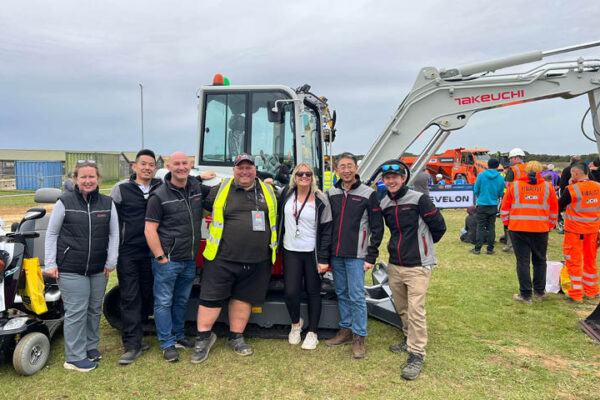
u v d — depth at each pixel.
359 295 3.29
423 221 3.14
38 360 3.14
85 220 3.05
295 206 3.41
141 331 3.44
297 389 2.85
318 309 3.56
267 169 4.11
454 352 3.39
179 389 2.86
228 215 3.26
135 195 3.33
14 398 2.74
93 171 3.04
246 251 3.25
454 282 5.46
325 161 5.48
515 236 4.62
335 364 3.22
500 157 18.88
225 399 2.73
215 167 4.24
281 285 3.92
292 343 3.62
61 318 3.77
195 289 4.06
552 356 3.31
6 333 2.91
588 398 2.70
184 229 3.23
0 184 26.23
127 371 3.13
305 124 4.51
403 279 3.22
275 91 4.11
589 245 4.61
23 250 3.21
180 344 3.56
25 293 3.22
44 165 25.48
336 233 3.31
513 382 2.91
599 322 3.88
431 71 4.98
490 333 3.79
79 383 2.94
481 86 4.90
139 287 3.44
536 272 4.67
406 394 2.77
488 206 6.95
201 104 4.28
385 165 3.11
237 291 3.44
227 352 3.47
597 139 4.74
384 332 3.88
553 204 4.51
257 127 4.14
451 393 2.78
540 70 4.79
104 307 3.85
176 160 3.14
